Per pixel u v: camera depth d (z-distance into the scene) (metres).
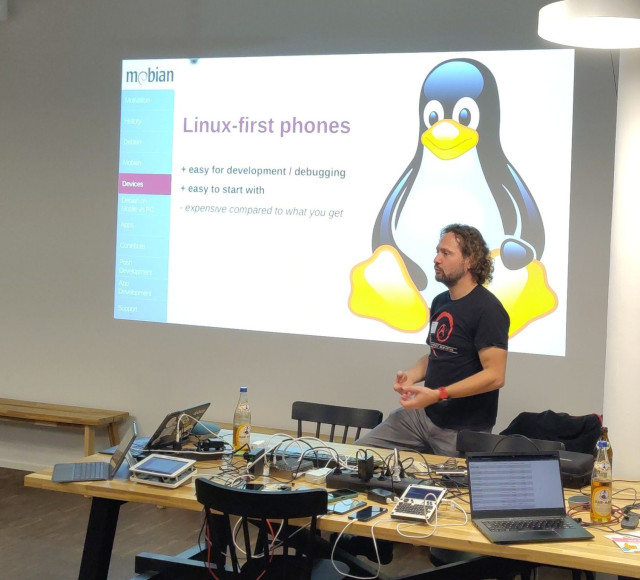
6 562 4.10
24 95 5.81
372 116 4.97
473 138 4.75
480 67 4.73
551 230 4.62
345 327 5.07
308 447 3.41
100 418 5.34
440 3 4.80
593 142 4.53
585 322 4.57
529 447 3.26
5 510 4.93
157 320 5.52
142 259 5.54
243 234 5.27
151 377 5.55
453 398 3.59
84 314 5.72
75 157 5.70
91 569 3.04
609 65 4.49
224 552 3.08
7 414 5.58
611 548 2.39
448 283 3.77
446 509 2.72
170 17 5.41
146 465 2.99
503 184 4.70
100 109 5.62
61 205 5.76
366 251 5.01
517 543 2.42
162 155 5.45
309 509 2.54
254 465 3.07
